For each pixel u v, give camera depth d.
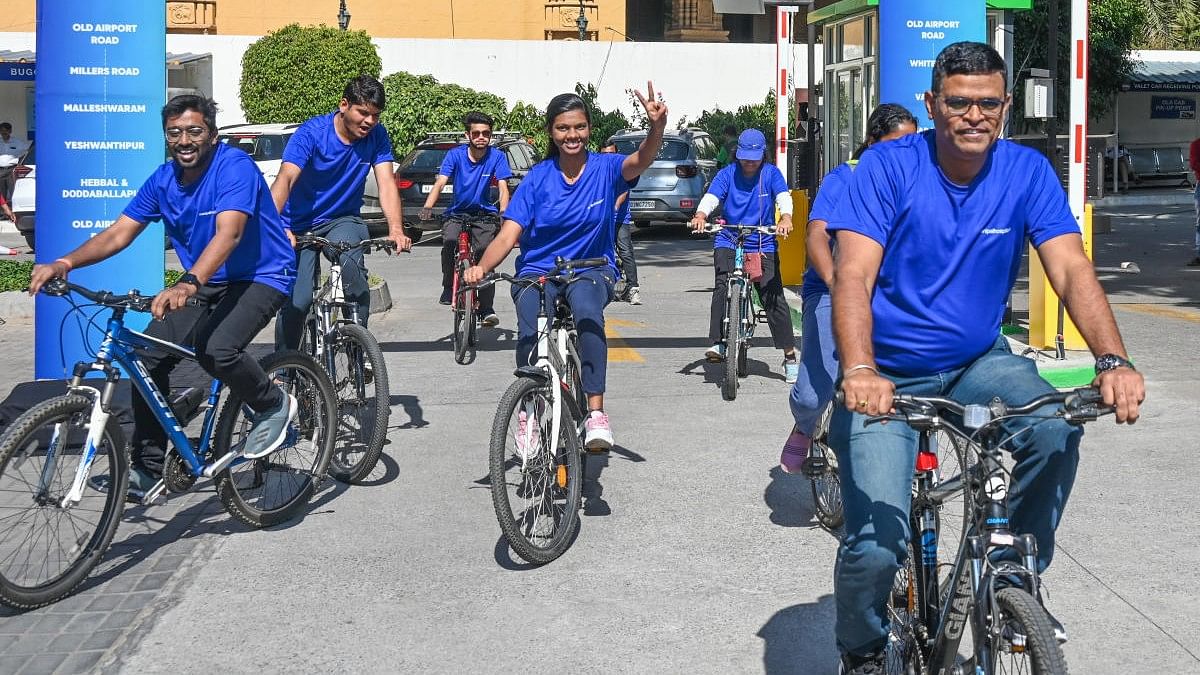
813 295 5.39
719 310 8.89
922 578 3.69
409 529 6.00
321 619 4.90
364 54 26.16
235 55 27.27
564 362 5.84
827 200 4.56
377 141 7.43
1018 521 3.60
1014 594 3.14
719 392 8.91
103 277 8.30
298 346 7.14
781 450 7.32
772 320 9.04
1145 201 29.52
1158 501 6.22
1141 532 5.77
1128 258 17.84
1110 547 5.59
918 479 3.77
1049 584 5.16
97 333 8.31
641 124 28.34
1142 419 7.83
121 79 8.23
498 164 11.35
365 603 5.07
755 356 10.33
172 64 25.30
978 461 3.32
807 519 6.08
